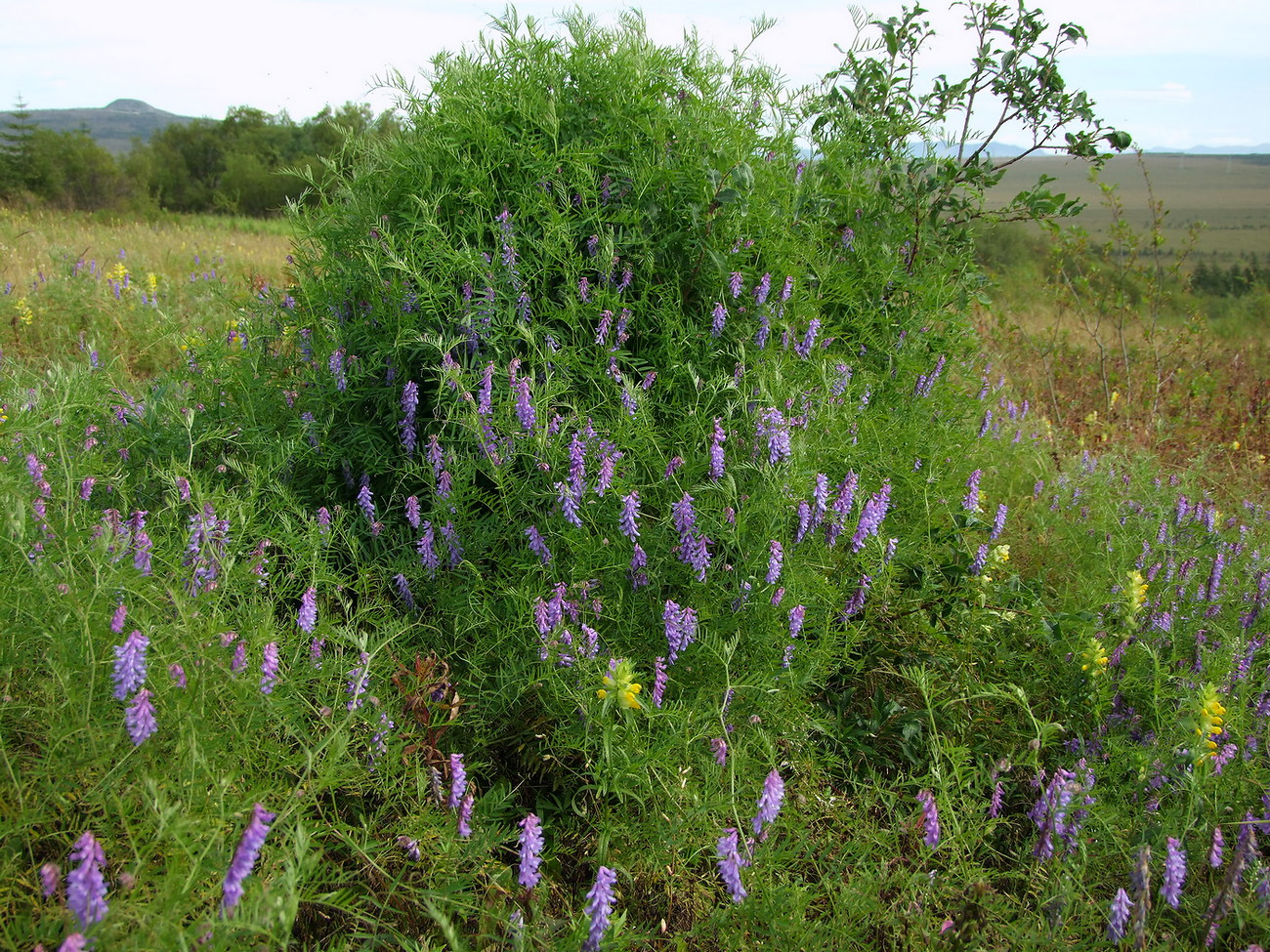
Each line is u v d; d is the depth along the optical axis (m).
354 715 2.11
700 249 3.30
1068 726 2.85
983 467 4.48
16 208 23.33
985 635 3.12
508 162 3.31
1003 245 14.62
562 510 2.66
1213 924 2.07
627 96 3.42
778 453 2.73
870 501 2.91
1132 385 8.30
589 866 2.31
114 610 2.06
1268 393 8.09
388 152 3.49
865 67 4.55
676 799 2.19
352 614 2.79
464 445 2.97
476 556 2.81
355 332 3.28
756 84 3.81
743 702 2.51
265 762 2.11
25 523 2.22
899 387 4.03
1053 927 2.05
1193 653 3.18
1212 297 19.36
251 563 2.53
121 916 1.51
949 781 2.30
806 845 2.25
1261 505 4.98
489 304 2.96
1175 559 3.76
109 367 3.68
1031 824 2.55
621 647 2.57
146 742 1.83
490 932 1.95
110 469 3.04
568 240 3.10
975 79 4.61
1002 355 7.88
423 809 2.08
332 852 2.13
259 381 3.47
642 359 3.19
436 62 3.51
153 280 7.74
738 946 1.97
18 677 2.03
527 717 2.57
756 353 3.22
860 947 2.02
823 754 2.71
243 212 57.94
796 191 3.72
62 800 1.80
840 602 2.96
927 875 2.14
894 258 4.28
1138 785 2.50
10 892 1.75
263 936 1.66
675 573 2.68
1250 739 2.64
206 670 1.98
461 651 2.72
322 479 3.25
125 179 45.12
